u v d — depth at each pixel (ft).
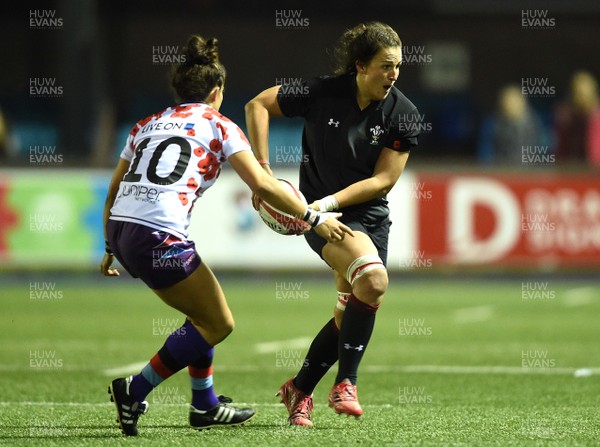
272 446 57.93
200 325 61.52
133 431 61.62
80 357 102.42
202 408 64.23
